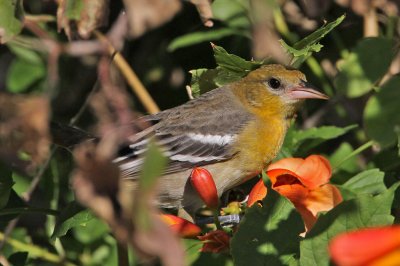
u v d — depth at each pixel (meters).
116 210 5.21
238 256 7.24
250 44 11.38
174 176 11.16
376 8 10.82
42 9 11.99
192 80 10.13
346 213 6.77
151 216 4.32
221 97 11.69
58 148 10.55
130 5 7.93
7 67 13.67
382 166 9.83
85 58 12.55
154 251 4.48
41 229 11.11
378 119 7.52
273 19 10.35
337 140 11.44
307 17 10.98
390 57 8.19
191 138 11.23
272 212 7.32
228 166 11.31
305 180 8.18
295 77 11.45
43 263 10.30
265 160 11.42
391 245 3.40
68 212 8.73
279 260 7.21
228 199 11.38
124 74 11.27
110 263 10.45
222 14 10.61
